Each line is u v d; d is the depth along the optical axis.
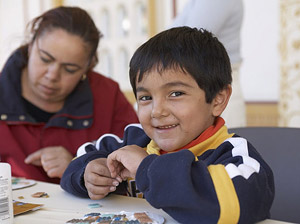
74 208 0.85
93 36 1.50
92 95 1.63
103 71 3.81
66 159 1.42
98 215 0.76
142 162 0.75
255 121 3.17
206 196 0.68
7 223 0.71
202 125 0.86
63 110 1.55
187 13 1.95
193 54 0.84
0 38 4.34
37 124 1.54
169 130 0.85
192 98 0.83
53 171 1.39
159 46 0.85
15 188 1.03
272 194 0.77
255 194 0.71
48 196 0.96
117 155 0.81
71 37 1.42
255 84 3.14
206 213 0.67
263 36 3.06
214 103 0.89
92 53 1.53
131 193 1.04
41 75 1.46
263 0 3.02
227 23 1.83
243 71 3.18
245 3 3.10
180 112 0.82
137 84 0.85
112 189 0.90
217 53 0.89
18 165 1.47
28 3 4.23
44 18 1.49
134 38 3.65
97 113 1.63
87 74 1.69
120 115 1.71
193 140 0.89
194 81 0.83
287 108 2.73
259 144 1.11
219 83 0.88
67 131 1.57
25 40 1.61
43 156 1.43
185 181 0.68
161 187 0.70
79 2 3.89
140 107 0.86
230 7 1.81
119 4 3.68
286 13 2.66
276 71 3.04
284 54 2.70
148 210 0.82
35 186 1.07
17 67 1.57
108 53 3.79
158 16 3.51
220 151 0.85
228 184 0.69
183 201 0.68
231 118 1.82
